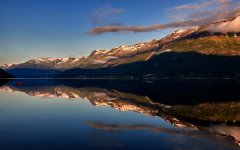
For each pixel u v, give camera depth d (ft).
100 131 132.57
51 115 188.85
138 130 135.03
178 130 135.03
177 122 161.17
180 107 239.30
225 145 104.88
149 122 161.27
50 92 445.37
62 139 115.85
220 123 158.40
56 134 125.70
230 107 233.14
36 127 143.43
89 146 104.68
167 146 103.81
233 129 139.13
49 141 112.68
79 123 155.94
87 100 309.22
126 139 114.93
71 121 163.12
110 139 115.34
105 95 382.22
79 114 194.80
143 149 100.37
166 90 461.37
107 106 249.96
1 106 245.86
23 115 188.44
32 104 264.52
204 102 271.49
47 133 127.95
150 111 214.90
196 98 310.24
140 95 374.43
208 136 120.78
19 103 273.13
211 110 217.15
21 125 149.38
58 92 446.60
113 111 213.46
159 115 192.13
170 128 140.46
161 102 281.33
